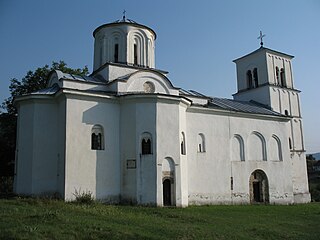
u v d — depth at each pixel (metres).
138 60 30.53
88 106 24.39
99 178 23.89
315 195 43.91
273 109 37.25
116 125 25.27
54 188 24.20
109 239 11.96
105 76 28.00
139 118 24.62
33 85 37.53
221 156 30.11
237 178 30.64
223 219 19.42
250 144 32.34
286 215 23.28
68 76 27.34
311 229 18.12
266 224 18.75
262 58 38.94
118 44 30.58
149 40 31.41
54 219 13.76
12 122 36.62
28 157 24.44
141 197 23.48
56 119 25.30
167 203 24.36
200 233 14.22
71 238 11.55
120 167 24.75
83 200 21.78
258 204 30.83
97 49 31.89
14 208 16.23
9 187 39.19
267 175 32.66
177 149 25.00
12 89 37.59
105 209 18.77
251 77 40.41
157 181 23.62
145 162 23.95
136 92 26.19
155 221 16.33
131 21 31.83
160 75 27.50
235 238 14.30
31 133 24.67
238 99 41.22
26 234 11.34
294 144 37.59
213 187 29.03
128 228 13.69
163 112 24.97
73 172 23.03
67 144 23.16
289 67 40.41
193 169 28.28
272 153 33.72
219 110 30.45
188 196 27.52
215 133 30.22
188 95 30.75
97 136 24.62
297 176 36.78
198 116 29.59
